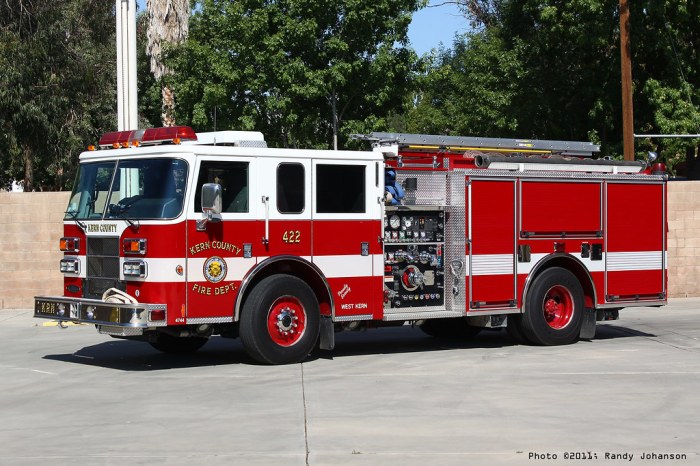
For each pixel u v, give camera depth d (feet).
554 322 44.80
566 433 25.94
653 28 87.30
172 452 23.99
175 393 32.07
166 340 41.32
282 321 37.65
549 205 44.14
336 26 79.46
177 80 84.58
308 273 38.73
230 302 36.50
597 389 32.60
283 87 77.46
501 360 39.65
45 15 91.71
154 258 35.32
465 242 41.70
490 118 101.76
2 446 24.86
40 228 61.11
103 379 35.14
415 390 32.40
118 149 37.70
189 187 35.60
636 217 47.03
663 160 90.27
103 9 107.14
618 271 46.34
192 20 97.81
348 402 30.27
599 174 45.96
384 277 40.60
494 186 42.55
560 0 90.99
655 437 25.54
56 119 93.35
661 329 51.19
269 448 24.32
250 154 37.09
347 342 46.62
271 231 37.45
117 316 35.14
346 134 79.46
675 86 87.61
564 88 95.91
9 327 52.80
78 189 39.19
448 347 44.45
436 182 42.83
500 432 26.03
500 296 42.70
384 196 40.42
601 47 90.99
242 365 38.40
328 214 38.93
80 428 26.91
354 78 79.87
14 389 33.24
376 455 23.58
